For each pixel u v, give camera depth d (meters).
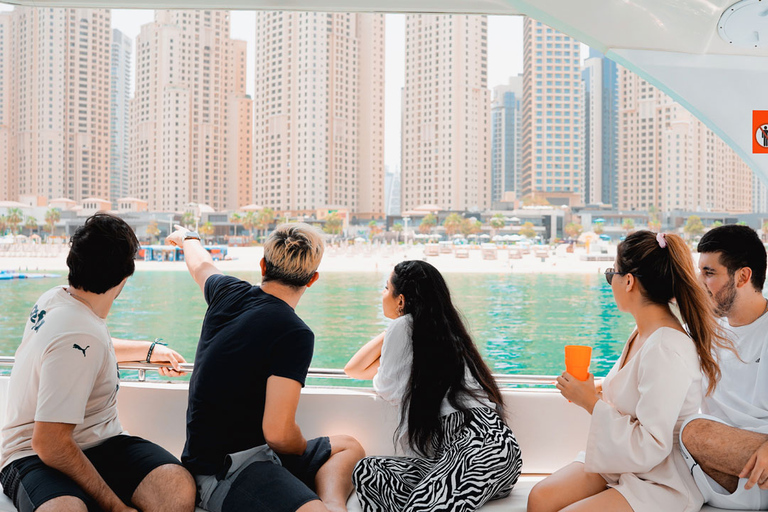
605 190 86.31
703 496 1.34
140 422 1.88
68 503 1.18
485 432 1.45
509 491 1.54
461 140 83.88
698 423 1.31
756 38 1.94
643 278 1.39
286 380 1.38
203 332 1.53
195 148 77.00
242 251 40.03
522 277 22.58
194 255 1.88
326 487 1.50
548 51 84.00
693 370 1.30
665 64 2.07
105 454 1.43
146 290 17.12
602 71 86.12
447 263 30.19
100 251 1.35
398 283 1.62
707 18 1.89
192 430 1.44
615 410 1.32
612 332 10.08
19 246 34.81
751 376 1.49
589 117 86.06
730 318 1.54
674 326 1.38
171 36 75.06
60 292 1.40
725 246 1.48
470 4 2.20
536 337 9.62
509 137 110.31
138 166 76.94
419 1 2.20
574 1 1.92
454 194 83.75
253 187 80.88
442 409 1.49
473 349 1.58
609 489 1.30
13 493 1.30
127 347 1.88
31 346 1.31
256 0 2.17
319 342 9.38
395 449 1.67
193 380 1.47
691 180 71.12
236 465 1.38
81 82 73.94
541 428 1.86
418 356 1.52
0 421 1.86
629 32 2.01
